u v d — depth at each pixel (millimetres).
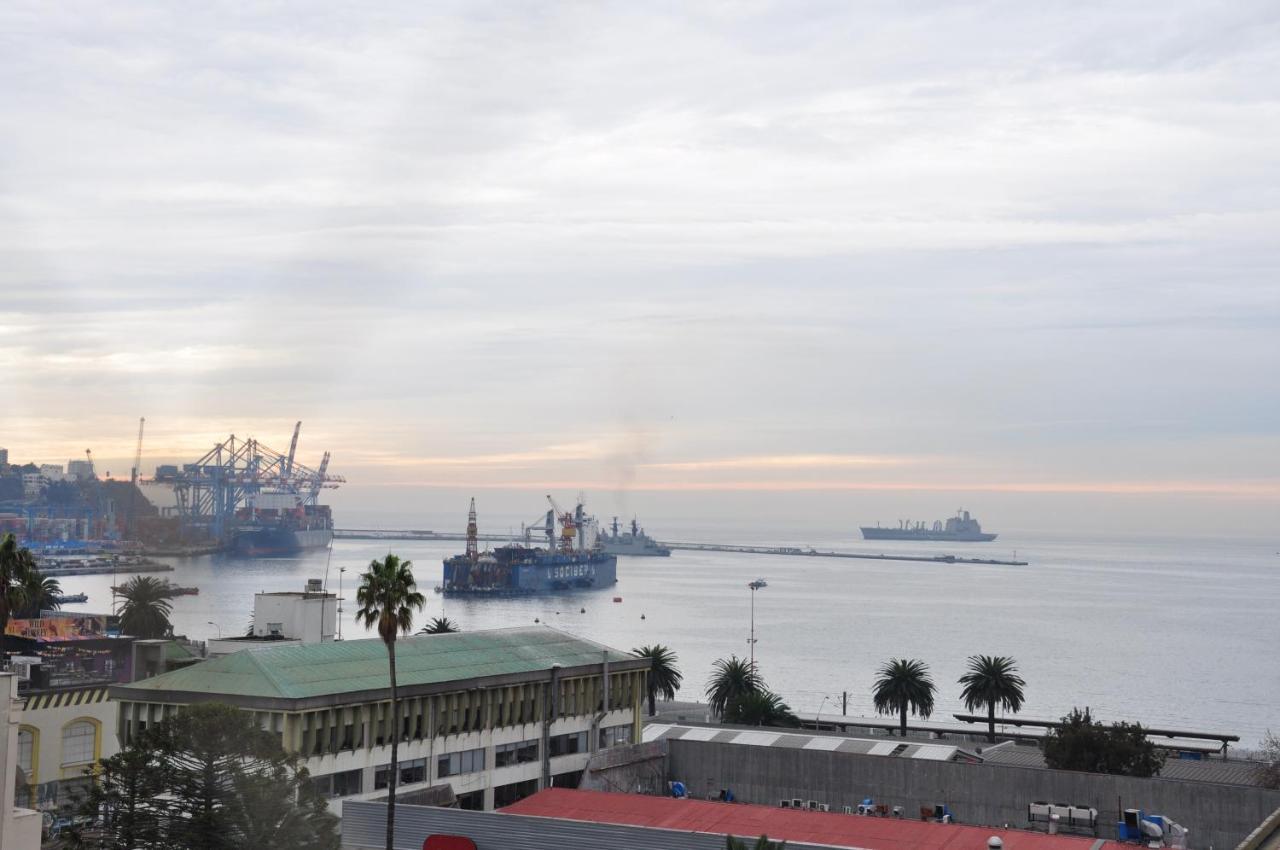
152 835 83000
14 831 66750
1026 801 116438
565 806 104750
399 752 111562
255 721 90938
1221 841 109375
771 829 97312
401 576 98438
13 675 67062
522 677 124125
